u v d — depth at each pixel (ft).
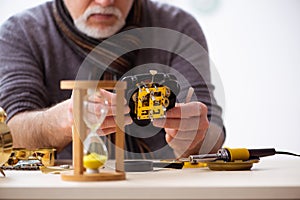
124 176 3.01
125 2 5.75
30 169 3.62
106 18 5.72
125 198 2.73
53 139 4.79
